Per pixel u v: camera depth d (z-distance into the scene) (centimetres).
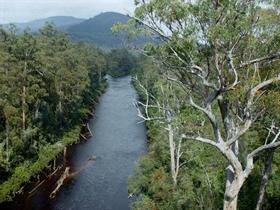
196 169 3102
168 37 1462
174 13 1402
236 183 1519
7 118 4512
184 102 1634
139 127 7038
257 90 1595
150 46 1512
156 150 3997
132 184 3722
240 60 1560
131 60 16638
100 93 10419
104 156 5434
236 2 1373
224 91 1465
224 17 1388
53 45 7906
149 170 3788
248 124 1520
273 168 2119
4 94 4716
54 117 6241
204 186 2669
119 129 6912
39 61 5459
